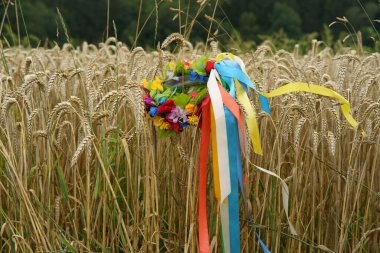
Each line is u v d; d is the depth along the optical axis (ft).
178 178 15.93
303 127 17.49
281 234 16.81
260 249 16.87
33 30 57.93
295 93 17.21
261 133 16.63
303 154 17.38
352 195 17.38
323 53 26.12
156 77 14.75
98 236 16.10
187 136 15.89
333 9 64.49
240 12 63.62
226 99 14.28
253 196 16.63
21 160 15.40
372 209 17.63
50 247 14.93
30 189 15.43
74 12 63.98
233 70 14.69
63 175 15.98
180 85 14.79
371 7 59.82
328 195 17.67
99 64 23.06
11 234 16.11
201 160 14.58
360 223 17.58
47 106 16.89
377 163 17.53
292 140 17.11
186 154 15.80
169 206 16.47
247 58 21.66
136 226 15.30
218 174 14.42
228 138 14.39
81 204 15.72
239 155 14.62
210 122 14.64
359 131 15.99
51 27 59.62
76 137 17.24
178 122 14.44
